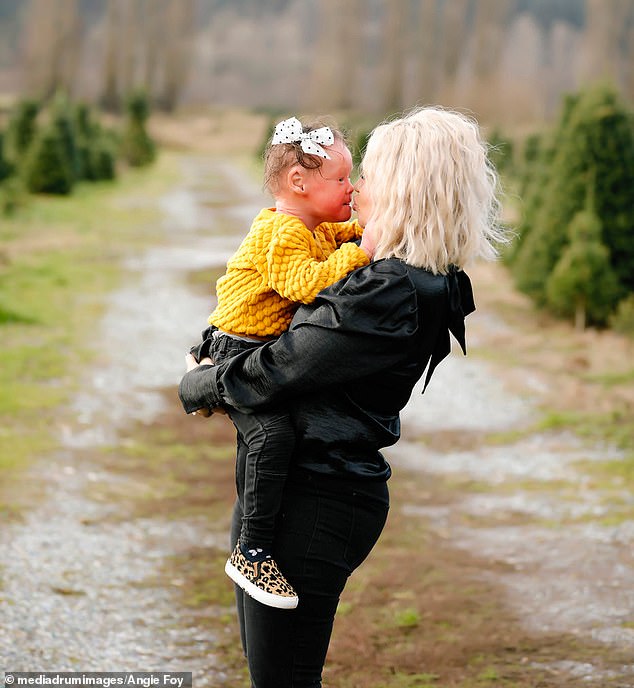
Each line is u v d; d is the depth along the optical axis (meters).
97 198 26.08
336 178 2.25
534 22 91.50
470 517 5.72
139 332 11.20
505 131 46.78
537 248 12.42
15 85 88.06
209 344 2.36
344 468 2.15
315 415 2.14
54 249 17.00
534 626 4.18
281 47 96.56
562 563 4.94
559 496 6.09
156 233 20.47
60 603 4.34
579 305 11.69
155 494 5.96
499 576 4.78
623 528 5.45
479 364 10.08
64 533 5.20
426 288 2.12
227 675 3.77
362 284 2.06
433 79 65.75
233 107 81.31
